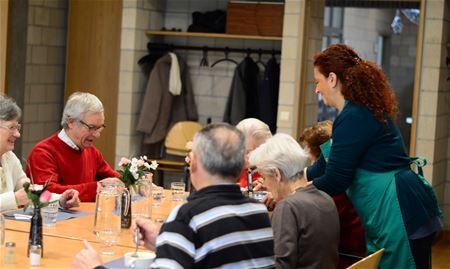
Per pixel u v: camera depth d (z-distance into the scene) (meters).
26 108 7.38
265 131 4.47
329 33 8.59
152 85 7.32
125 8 7.33
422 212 3.37
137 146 7.54
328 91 3.49
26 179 3.92
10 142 3.85
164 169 7.17
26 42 7.29
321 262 3.02
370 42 9.50
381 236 3.37
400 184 3.34
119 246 3.27
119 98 7.40
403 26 9.46
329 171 3.37
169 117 7.51
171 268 2.32
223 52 7.64
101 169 4.70
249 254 2.45
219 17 7.39
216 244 2.39
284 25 6.70
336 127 3.39
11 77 7.16
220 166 2.46
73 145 4.35
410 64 9.43
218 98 7.68
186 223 2.39
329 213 3.08
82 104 4.28
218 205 2.43
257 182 4.25
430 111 6.34
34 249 2.88
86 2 7.48
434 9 6.27
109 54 7.43
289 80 6.71
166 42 7.81
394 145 3.37
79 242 3.28
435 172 6.55
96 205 3.38
